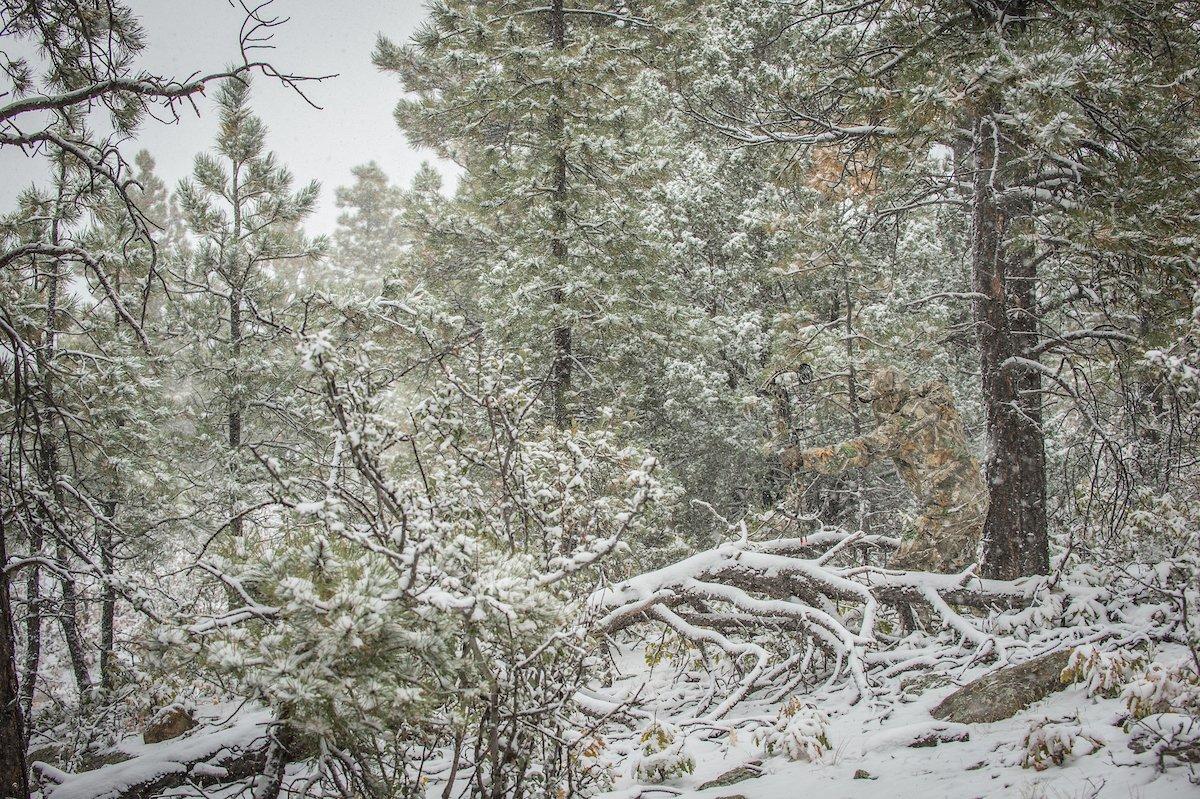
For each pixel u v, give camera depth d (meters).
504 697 4.88
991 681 6.62
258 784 4.88
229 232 13.85
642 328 15.62
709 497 16.80
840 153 12.01
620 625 8.88
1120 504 10.20
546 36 16.50
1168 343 8.39
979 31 9.22
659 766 6.18
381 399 7.07
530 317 14.23
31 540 6.69
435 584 4.58
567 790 5.43
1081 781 4.47
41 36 6.62
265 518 6.34
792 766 6.12
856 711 7.48
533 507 6.46
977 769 5.20
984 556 10.25
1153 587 7.52
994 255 10.27
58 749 9.00
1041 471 10.19
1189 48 9.02
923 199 12.36
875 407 12.76
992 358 10.37
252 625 4.49
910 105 8.91
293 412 11.42
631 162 15.52
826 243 15.53
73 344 11.61
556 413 14.39
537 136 15.34
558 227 14.95
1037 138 8.19
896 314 15.37
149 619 4.63
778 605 8.90
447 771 6.26
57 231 8.81
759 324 16.98
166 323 13.45
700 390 16.38
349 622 3.77
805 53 12.32
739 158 17.61
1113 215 8.62
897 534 17.00
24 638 11.87
